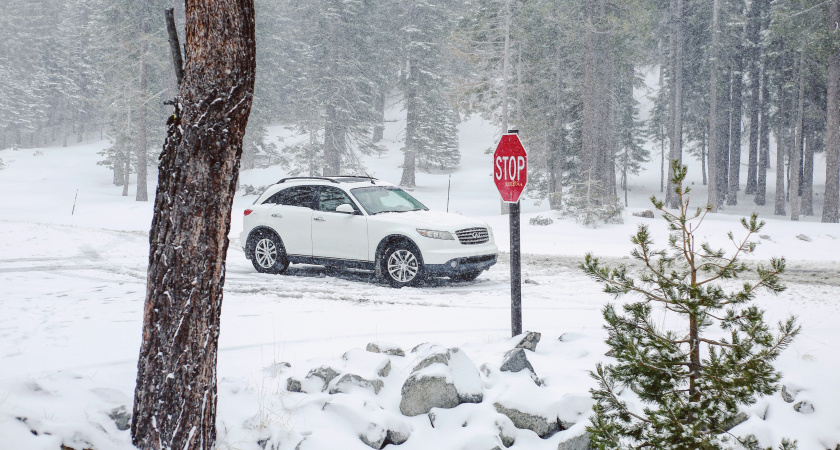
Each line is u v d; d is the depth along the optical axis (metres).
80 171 66.31
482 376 4.96
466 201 50.78
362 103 51.06
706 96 53.47
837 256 18.97
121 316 7.59
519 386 4.66
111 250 15.83
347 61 50.12
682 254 3.71
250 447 3.90
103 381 4.54
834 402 4.66
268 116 61.94
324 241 11.59
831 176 33.03
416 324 7.38
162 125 56.59
